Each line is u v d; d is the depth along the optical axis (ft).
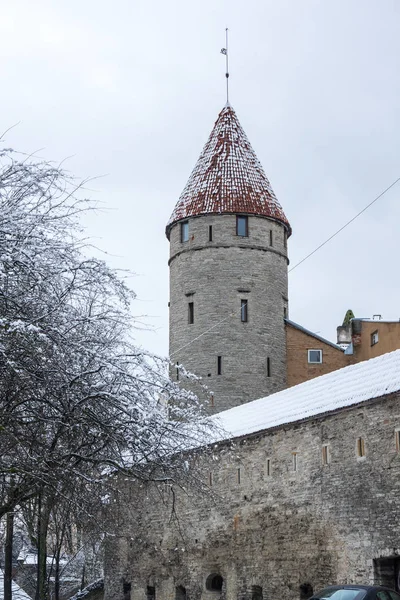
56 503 57.47
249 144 208.74
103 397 52.49
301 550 99.45
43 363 50.52
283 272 203.82
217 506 118.21
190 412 65.62
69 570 171.53
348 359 200.75
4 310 49.78
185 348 196.44
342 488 92.79
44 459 51.42
